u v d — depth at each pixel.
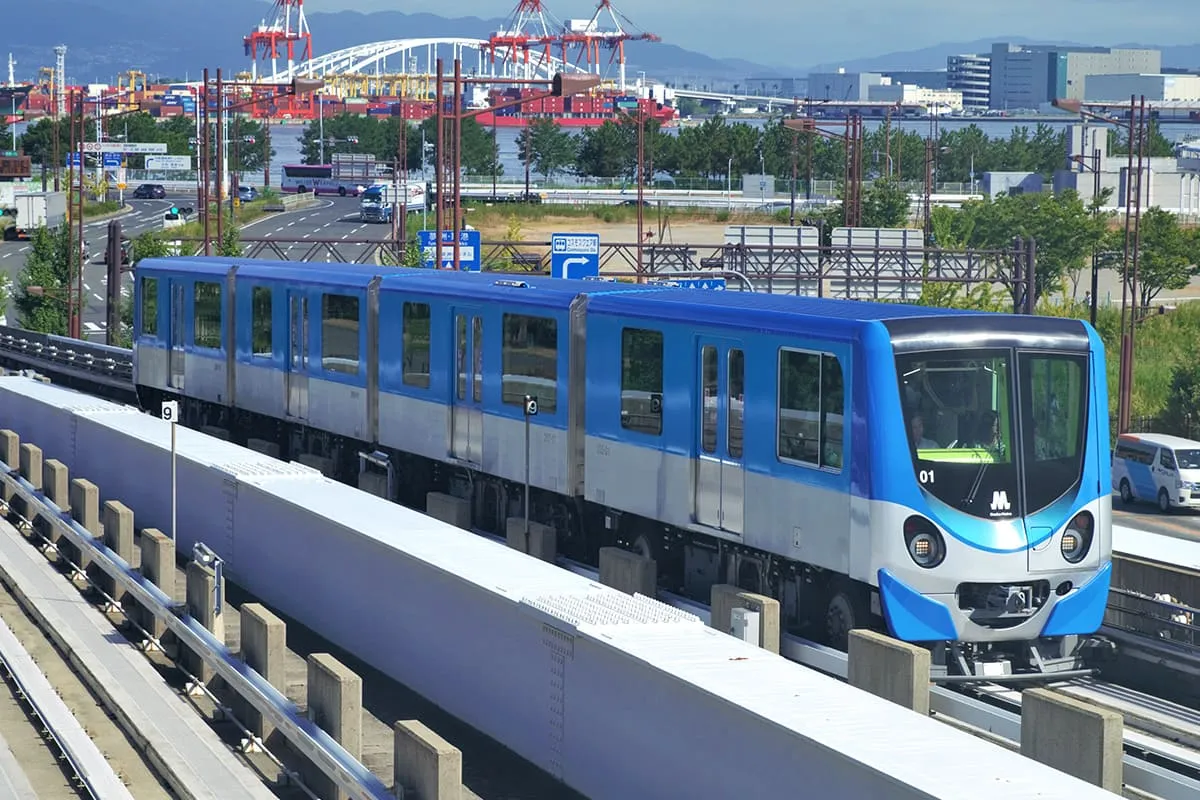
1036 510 16.11
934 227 93.50
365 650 16.89
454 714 14.80
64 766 14.10
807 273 59.00
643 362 19.64
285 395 29.36
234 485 20.83
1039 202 93.62
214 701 15.54
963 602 16.00
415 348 25.03
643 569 18.55
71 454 28.62
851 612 16.42
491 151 180.75
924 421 15.80
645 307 19.56
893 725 9.84
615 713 11.94
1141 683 16.59
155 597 17.44
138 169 188.62
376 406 26.36
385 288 25.84
